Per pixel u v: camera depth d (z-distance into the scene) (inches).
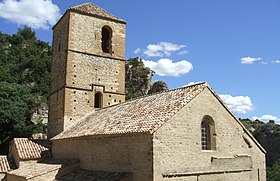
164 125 655.1
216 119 758.5
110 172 741.9
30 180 805.9
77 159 906.1
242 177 776.9
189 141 689.6
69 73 1176.8
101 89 1226.0
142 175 649.0
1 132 1833.2
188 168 674.8
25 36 4670.3
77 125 1064.2
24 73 2955.2
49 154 1103.6
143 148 655.1
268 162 2391.7
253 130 2696.9
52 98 1290.6
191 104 713.6
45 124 2293.3
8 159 1126.4
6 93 1975.9
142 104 851.4
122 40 1316.4
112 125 790.5
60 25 1314.0
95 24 1266.0
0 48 3467.0
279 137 2418.8
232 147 776.3
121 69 1285.7
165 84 3378.4
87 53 1225.4
